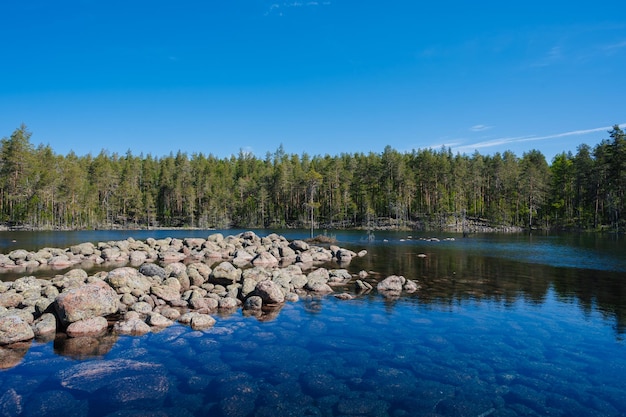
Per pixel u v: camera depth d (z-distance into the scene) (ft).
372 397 27.96
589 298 60.13
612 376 31.68
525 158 358.43
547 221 312.91
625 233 227.61
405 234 249.75
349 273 86.74
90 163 382.42
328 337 41.39
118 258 111.45
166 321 46.21
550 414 25.73
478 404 26.96
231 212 370.94
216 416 25.12
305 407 26.45
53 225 280.31
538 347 38.32
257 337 41.29
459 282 74.84
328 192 340.80
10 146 255.50
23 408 26.02
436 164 309.22
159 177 394.11
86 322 42.80
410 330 43.78
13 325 39.14
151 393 28.30
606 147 239.71
